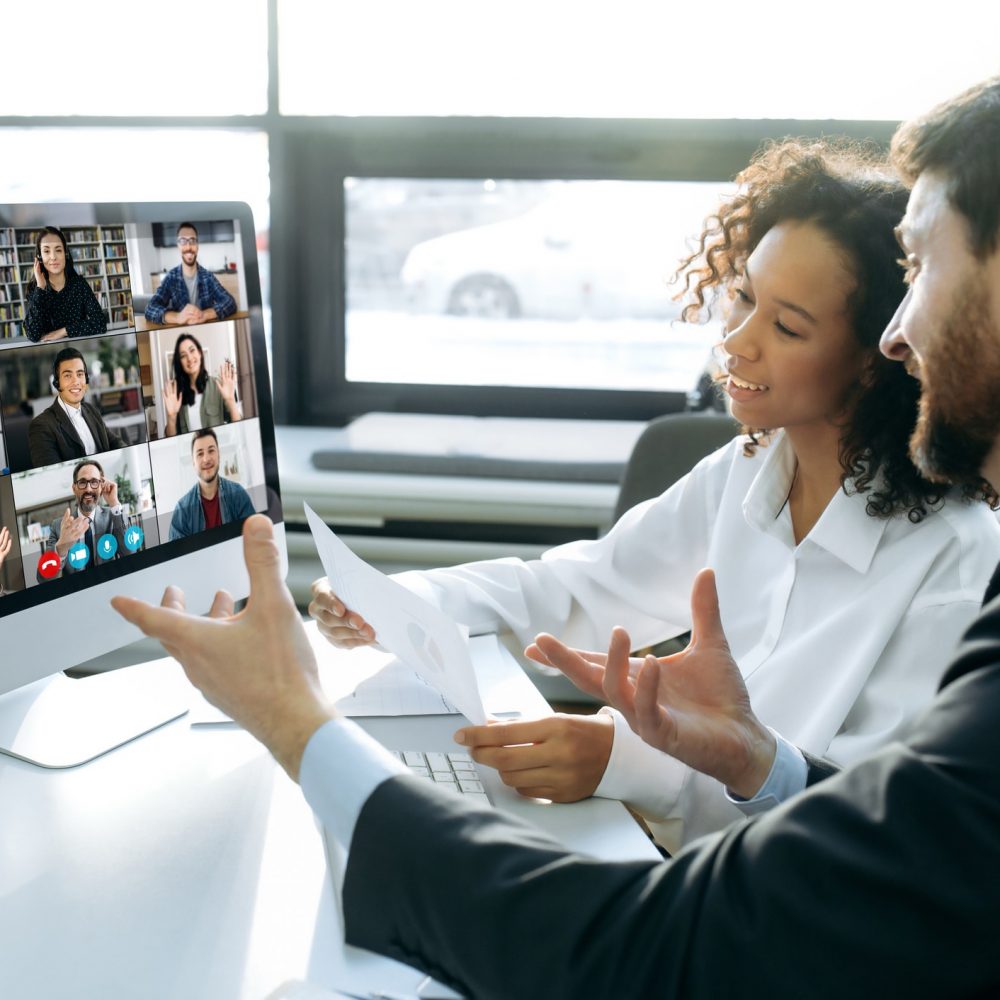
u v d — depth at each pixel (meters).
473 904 0.62
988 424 0.66
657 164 2.75
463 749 1.06
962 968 0.53
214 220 1.21
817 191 1.15
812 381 1.16
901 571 1.15
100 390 1.08
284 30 2.73
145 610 0.76
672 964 0.57
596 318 2.89
